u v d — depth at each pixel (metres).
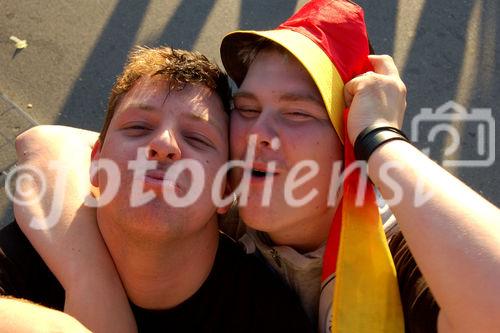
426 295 1.79
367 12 4.38
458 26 4.33
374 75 1.98
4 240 2.10
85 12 4.41
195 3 4.45
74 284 1.93
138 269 1.94
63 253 2.00
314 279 2.14
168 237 1.85
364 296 1.85
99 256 2.00
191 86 2.00
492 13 4.39
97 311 1.89
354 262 1.89
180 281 1.98
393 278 1.89
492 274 1.57
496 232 1.62
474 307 1.57
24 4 4.41
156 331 2.07
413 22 4.34
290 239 2.08
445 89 4.07
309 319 2.16
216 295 2.07
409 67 4.16
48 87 4.10
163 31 4.35
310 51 1.97
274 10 4.42
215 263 2.09
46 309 1.64
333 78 1.99
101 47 4.28
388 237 2.07
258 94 1.98
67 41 4.29
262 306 2.07
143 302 2.03
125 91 2.04
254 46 2.10
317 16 2.09
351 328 1.83
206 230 1.99
